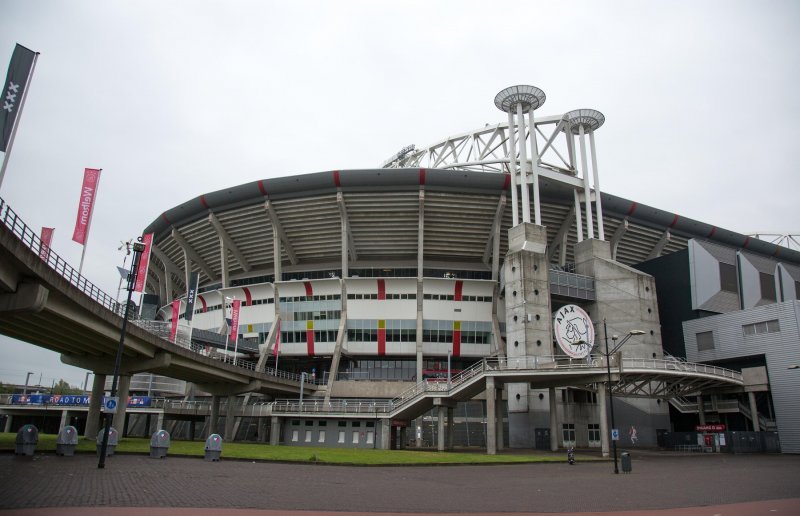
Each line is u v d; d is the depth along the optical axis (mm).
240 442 48188
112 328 31188
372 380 62375
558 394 51125
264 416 50688
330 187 59000
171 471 21266
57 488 14945
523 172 56219
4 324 27797
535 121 64312
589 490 19188
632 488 19969
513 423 50312
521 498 16750
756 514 13727
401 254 65688
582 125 62219
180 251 72000
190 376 47281
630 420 53875
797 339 48031
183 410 54812
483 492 18125
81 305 26594
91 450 27203
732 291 59500
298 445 47312
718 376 46062
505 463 32125
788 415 47344
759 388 48812
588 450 46500
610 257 59281
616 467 26547
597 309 56969
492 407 40250
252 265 70125
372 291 63438
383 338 62625
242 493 15844
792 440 46719
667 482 22297
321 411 47188
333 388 60531
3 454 23875
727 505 15609
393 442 47969
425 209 60219
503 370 40531
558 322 41781
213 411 52188
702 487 20453
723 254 60438
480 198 59531
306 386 59875
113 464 22844
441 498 16328
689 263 60875
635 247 69750
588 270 58562
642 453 44094
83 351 36281
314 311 64125
